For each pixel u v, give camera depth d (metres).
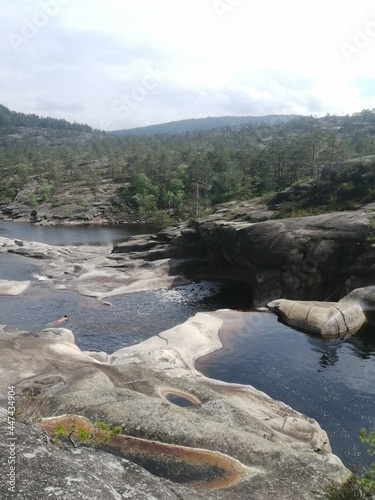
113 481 6.11
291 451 10.89
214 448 10.47
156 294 41.19
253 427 12.97
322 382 21.88
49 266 51.75
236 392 17.73
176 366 21.81
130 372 16.86
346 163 55.62
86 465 6.21
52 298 38.97
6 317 33.97
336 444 16.86
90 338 29.89
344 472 9.70
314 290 35.53
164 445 10.60
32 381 15.12
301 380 22.09
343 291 33.62
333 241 34.81
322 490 8.83
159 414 11.80
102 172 143.75
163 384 16.02
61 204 116.94
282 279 36.62
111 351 27.70
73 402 12.68
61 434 7.12
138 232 94.62
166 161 117.25
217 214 57.47
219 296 40.84
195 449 10.43
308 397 20.44
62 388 14.88
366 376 22.41
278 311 31.30
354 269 32.66
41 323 32.81
